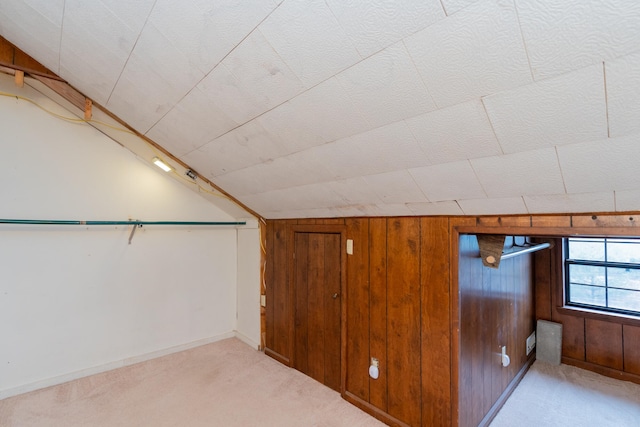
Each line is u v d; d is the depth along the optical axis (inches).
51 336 99.4
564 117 36.9
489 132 43.1
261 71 48.4
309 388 97.2
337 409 86.2
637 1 25.1
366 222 85.7
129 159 114.6
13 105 93.8
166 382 100.9
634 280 106.9
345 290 91.1
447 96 40.4
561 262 117.9
